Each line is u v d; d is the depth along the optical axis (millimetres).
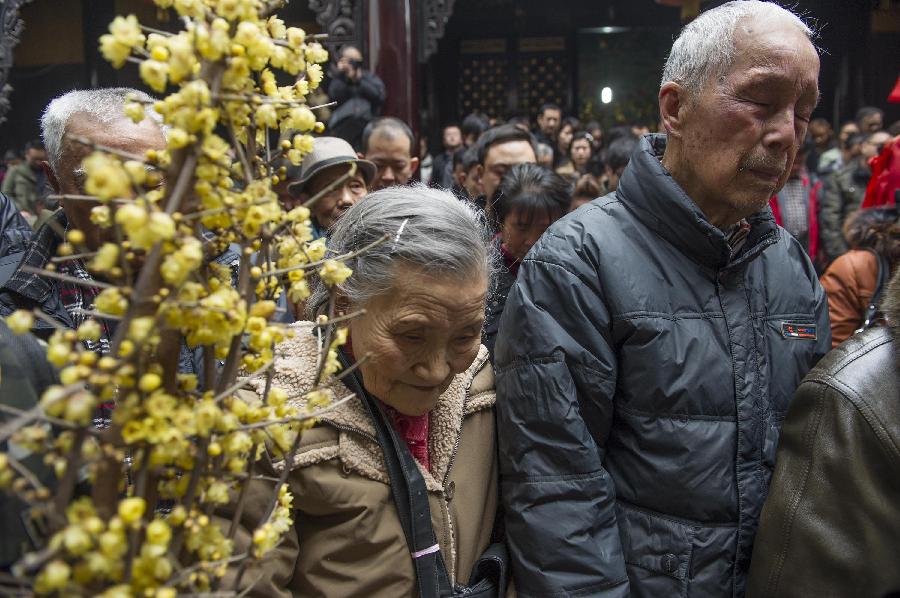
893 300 964
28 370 640
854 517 896
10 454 553
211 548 529
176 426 485
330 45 4605
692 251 1066
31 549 552
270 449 790
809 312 1162
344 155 1938
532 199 1718
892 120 8016
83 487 604
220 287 549
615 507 1081
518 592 1023
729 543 1039
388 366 835
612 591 998
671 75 1077
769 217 1091
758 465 1062
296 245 592
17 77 7523
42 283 1141
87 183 435
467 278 808
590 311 1046
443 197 857
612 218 1098
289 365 897
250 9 504
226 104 511
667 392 1036
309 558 890
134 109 514
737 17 1004
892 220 2105
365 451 905
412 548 901
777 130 997
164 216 437
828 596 901
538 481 1014
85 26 7418
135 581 479
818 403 947
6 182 5836
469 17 10109
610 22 10023
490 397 1055
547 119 6652
